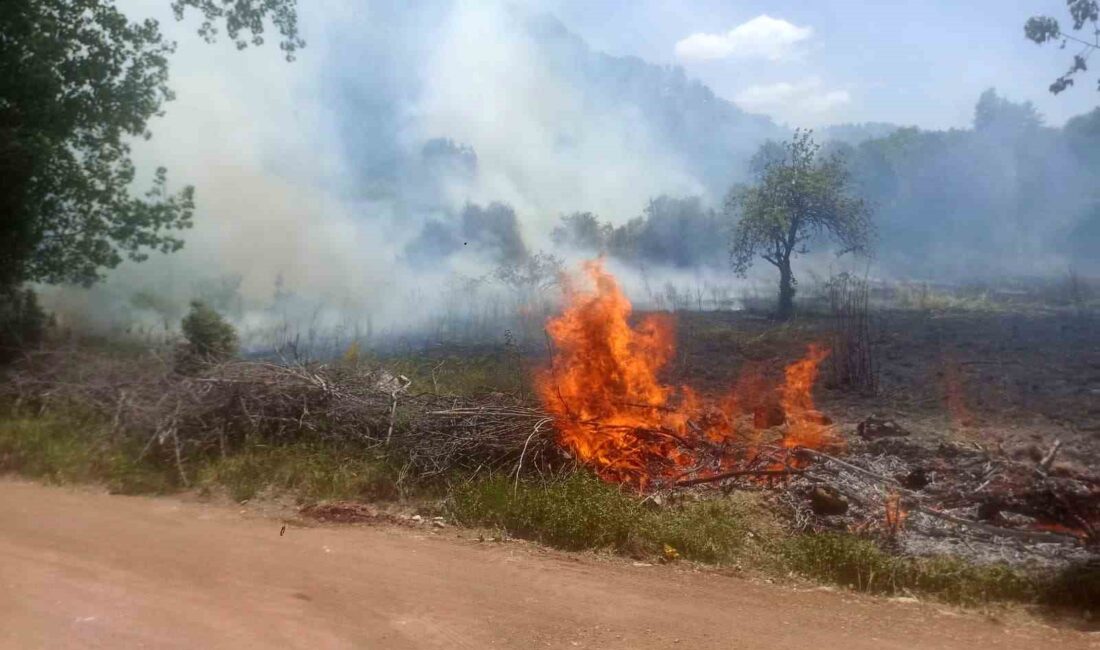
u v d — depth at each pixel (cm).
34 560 595
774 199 2139
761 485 856
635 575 652
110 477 861
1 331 1341
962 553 695
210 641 479
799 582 653
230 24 1791
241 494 823
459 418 932
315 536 712
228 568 605
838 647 522
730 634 536
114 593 540
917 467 868
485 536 741
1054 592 611
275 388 980
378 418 951
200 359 1088
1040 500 768
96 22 1447
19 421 989
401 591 582
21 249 1381
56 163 1393
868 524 757
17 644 458
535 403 980
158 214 1508
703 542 707
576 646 507
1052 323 1947
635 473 882
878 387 1331
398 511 807
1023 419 1110
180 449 907
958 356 1563
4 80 1333
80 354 1147
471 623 534
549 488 803
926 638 543
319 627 510
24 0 1358
